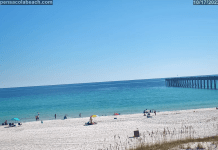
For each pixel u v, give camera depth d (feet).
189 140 44.42
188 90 281.95
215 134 53.72
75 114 145.89
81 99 246.27
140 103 184.14
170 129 68.74
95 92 367.04
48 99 274.36
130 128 78.13
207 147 34.88
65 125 97.09
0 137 75.15
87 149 51.13
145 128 75.66
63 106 192.03
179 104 165.37
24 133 80.79
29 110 177.27
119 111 149.07
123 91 352.28
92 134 71.05
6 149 56.08
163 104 170.50
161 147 39.88
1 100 299.58
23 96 373.40
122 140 58.03
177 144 40.42
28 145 59.77
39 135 74.54
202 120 85.46
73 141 61.62
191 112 116.06
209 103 161.48
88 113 147.64
